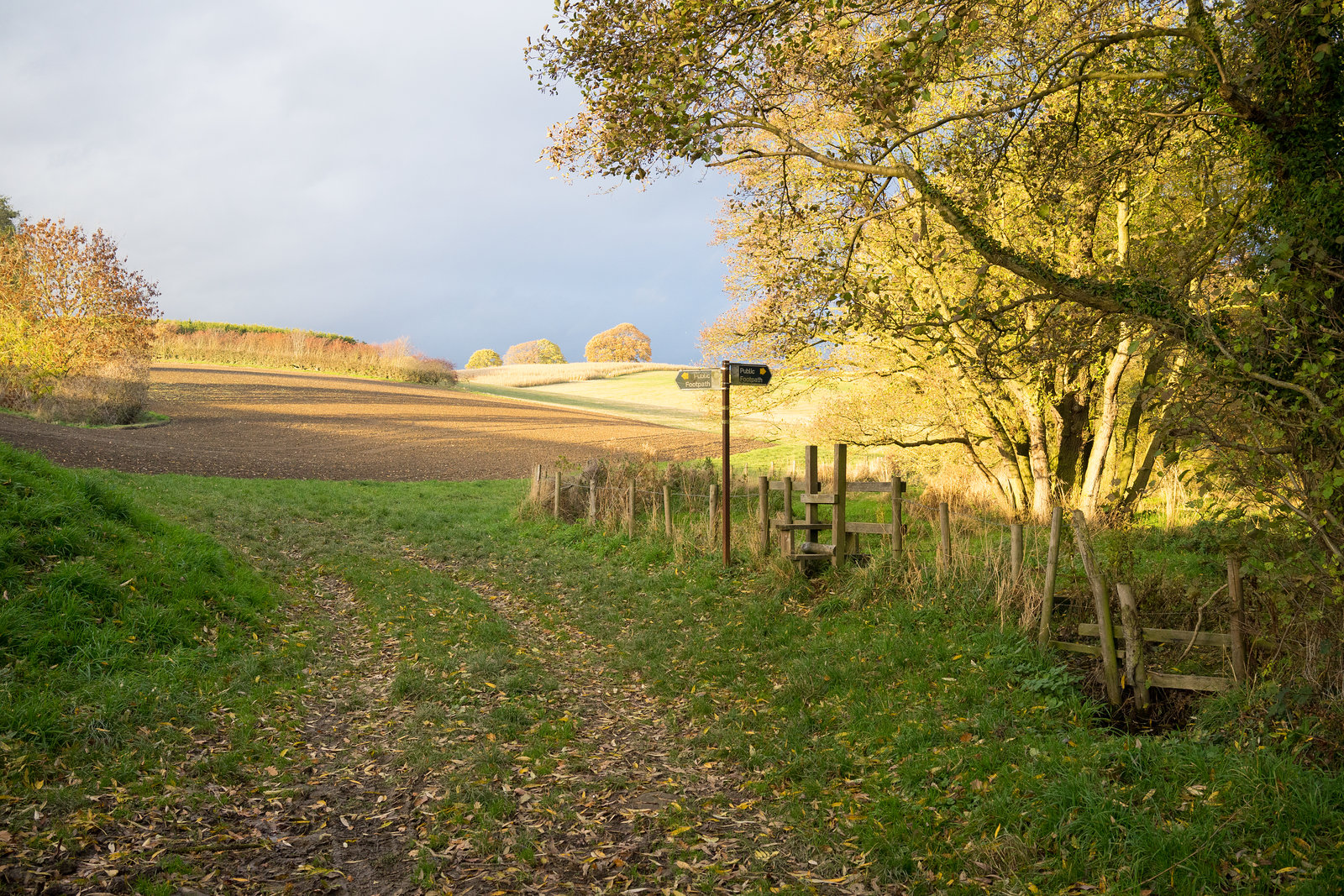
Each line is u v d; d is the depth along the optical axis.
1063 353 6.99
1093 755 4.89
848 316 8.63
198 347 58.84
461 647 8.03
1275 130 5.39
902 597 8.55
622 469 16.16
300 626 8.37
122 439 25.50
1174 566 8.23
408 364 62.16
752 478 18.00
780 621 8.84
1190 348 5.50
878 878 3.98
